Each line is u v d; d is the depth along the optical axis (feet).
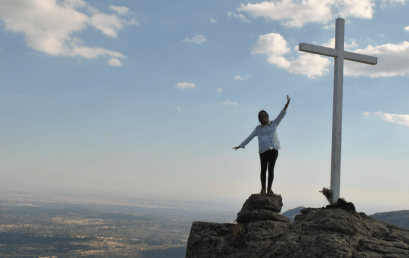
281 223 25.89
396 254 19.66
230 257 25.93
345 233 22.12
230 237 27.22
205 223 28.89
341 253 20.16
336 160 28.78
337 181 28.48
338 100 29.60
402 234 22.48
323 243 21.26
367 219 24.40
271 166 29.63
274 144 29.35
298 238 22.84
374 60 31.01
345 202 25.13
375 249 20.35
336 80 29.99
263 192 29.86
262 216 27.14
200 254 27.37
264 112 30.37
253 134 30.53
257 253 24.32
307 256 21.26
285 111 29.73
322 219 23.16
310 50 29.53
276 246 23.21
